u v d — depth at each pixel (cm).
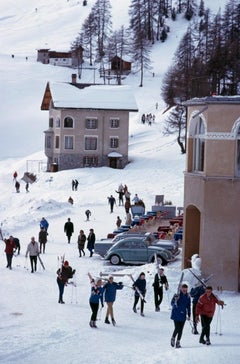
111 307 2588
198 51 15562
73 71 18588
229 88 11512
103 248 4250
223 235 3353
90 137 9850
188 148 3672
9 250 3800
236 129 3322
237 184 3334
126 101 9950
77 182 8188
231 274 3350
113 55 18888
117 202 7275
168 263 4050
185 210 3706
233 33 14375
